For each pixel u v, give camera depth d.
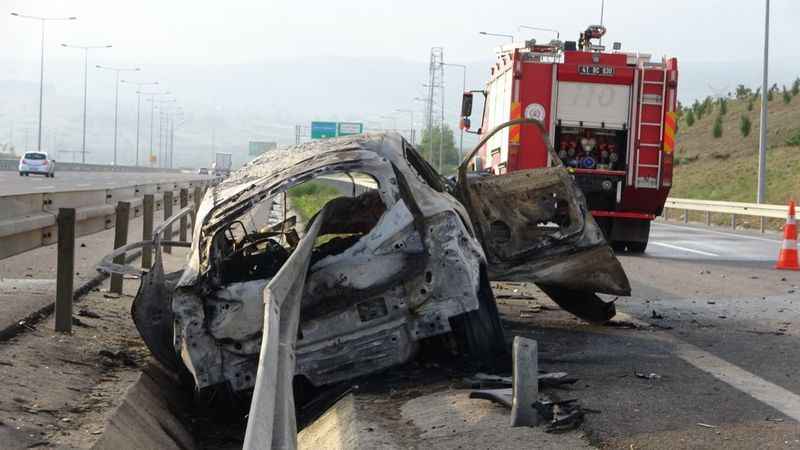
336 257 7.17
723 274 16.19
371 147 7.51
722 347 9.06
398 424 6.23
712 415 6.19
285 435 4.41
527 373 5.93
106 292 11.80
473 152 9.25
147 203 14.35
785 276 15.94
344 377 7.14
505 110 19.59
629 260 18.75
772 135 57.47
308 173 7.30
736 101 73.69
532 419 5.89
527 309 11.66
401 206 7.29
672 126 19.00
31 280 11.81
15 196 8.34
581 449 5.39
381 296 7.16
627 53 19.00
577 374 7.60
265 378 4.50
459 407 6.38
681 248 22.38
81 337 8.84
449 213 7.36
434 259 7.24
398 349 7.19
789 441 5.58
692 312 11.60
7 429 5.72
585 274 9.36
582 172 19.12
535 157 19.02
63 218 8.86
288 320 5.87
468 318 7.36
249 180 7.98
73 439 5.74
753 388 7.09
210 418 7.82
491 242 9.19
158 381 8.20
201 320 6.95
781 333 9.95
